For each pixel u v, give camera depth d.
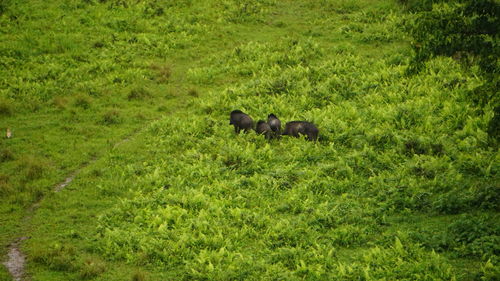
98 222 24.92
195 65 52.16
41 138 36.09
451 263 19.59
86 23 58.72
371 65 48.25
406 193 25.91
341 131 34.50
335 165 29.59
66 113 40.84
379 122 35.72
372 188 27.16
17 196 27.50
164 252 21.84
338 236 22.53
